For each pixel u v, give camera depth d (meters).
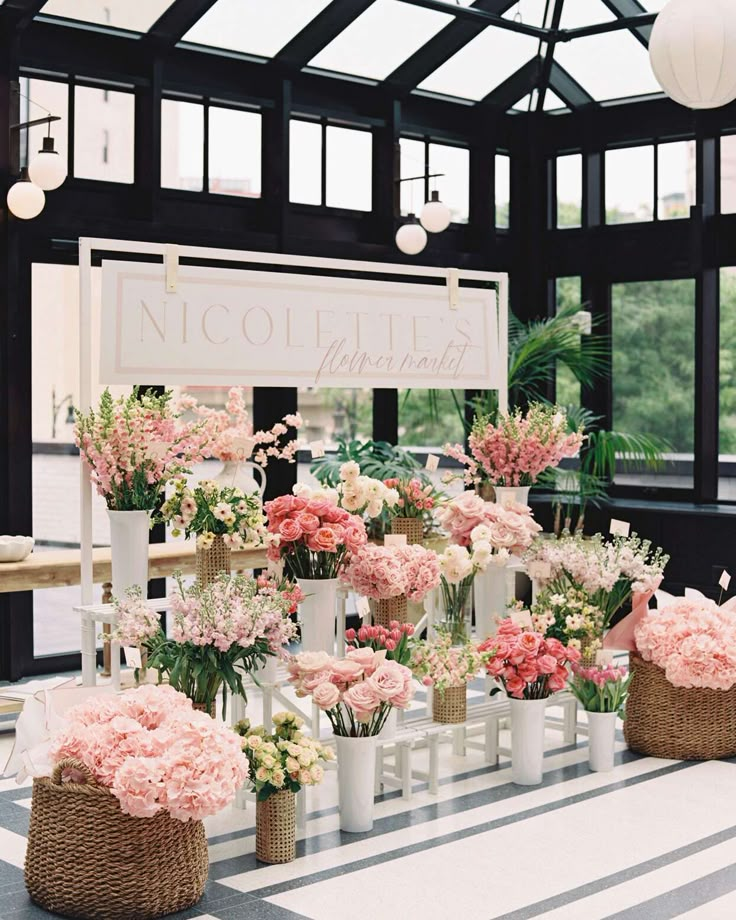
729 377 9.02
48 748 4.12
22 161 7.21
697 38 4.47
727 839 4.69
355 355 6.23
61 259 7.36
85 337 5.48
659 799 5.17
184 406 5.69
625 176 9.29
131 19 7.28
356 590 5.24
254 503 5.33
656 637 5.67
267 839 4.46
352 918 3.97
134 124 7.61
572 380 9.51
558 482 9.03
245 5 7.42
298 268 8.27
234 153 8.10
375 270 6.33
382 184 8.73
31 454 7.30
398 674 4.72
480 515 5.80
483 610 6.10
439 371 6.56
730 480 9.07
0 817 4.97
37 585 6.24
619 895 4.14
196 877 4.09
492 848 4.60
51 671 7.42
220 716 6.29
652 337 9.26
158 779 3.84
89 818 3.94
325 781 5.48
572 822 4.88
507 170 9.48
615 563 5.77
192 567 6.72
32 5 6.82
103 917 3.94
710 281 8.87
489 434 6.48
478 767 5.70
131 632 4.63
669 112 8.99
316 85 8.33
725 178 8.91
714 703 5.73
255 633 4.54
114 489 5.29
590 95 9.19
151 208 7.57
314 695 4.65
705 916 3.97
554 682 5.30
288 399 8.35
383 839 4.71
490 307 6.76
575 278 9.52
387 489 5.57
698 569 8.65
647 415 9.30
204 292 5.76
